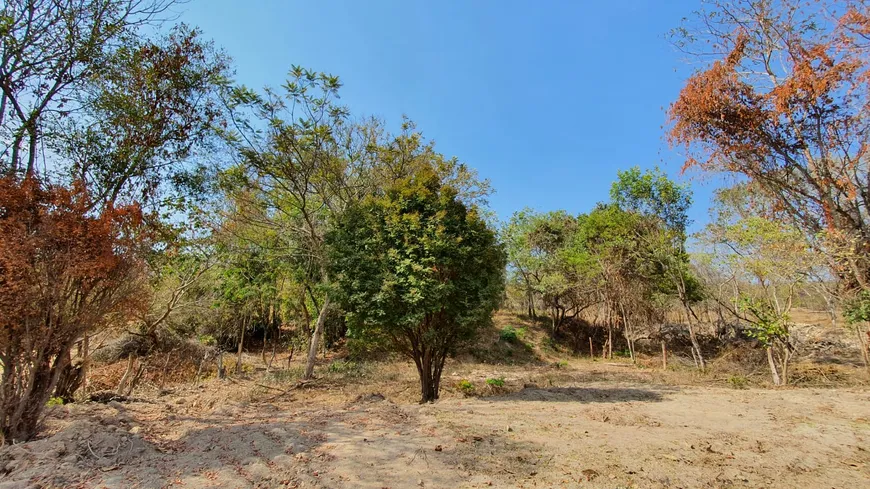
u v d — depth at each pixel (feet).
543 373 56.75
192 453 15.65
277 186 44.47
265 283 53.67
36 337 16.03
